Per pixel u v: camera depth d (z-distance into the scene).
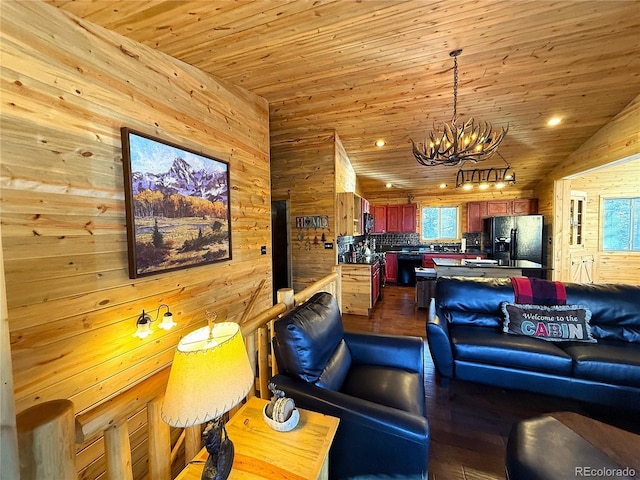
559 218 5.05
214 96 2.54
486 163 5.00
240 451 1.01
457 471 1.58
